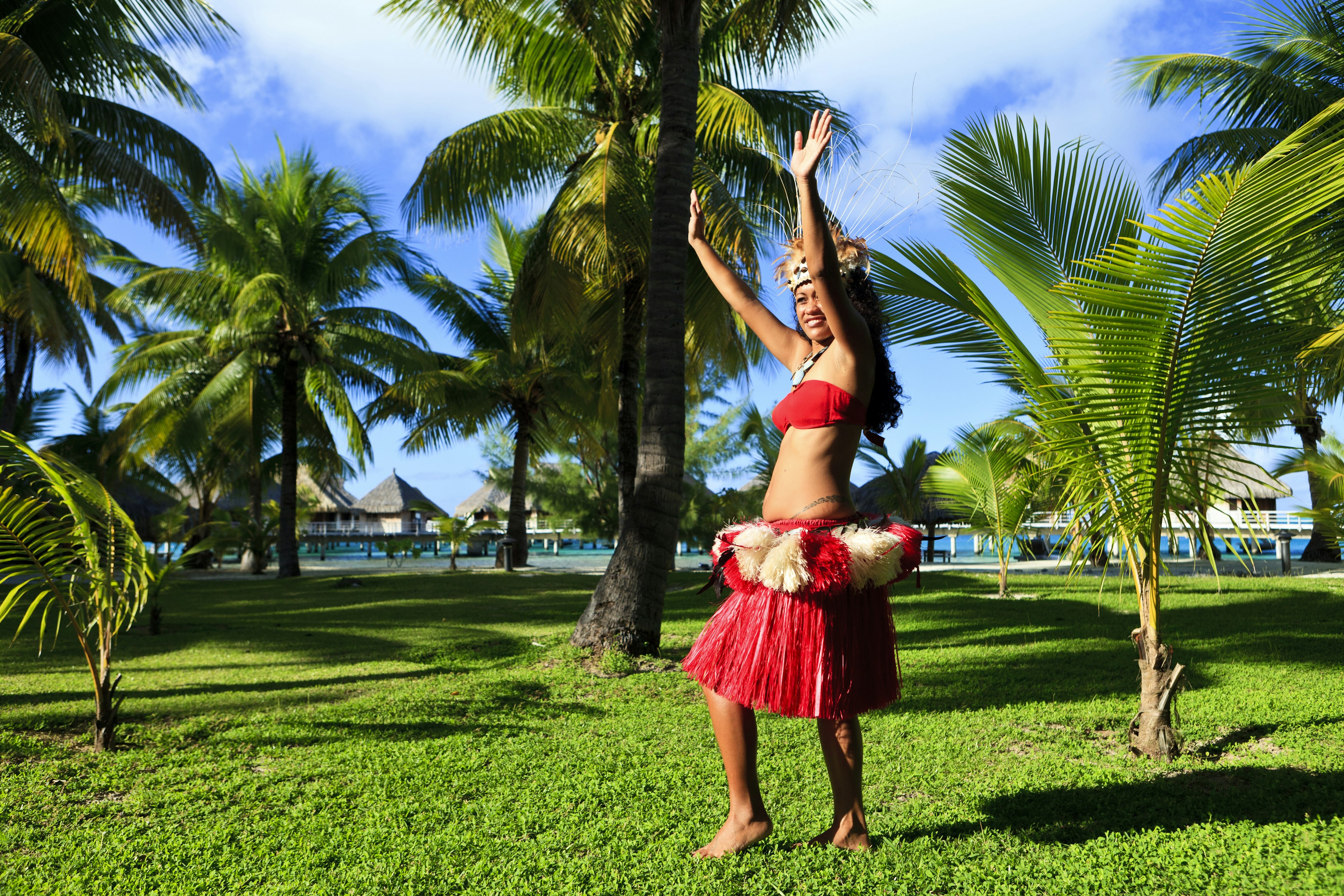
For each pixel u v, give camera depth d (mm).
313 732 4094
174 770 3418
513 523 21891
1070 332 3691
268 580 17641
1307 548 18391
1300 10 11602
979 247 4059
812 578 2068
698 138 11289
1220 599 9891
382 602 11695
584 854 2471
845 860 2309
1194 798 2869
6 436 3557
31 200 9867
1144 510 3498
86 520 3641
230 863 2428
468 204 11203
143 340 20250
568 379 18922
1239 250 2871
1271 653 6000
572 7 9352
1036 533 18094
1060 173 3955
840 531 2160
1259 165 2686
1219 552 20000
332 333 18219
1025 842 2473
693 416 22375
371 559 34594
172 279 17172
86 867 2404
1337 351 6023
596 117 11328
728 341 11867
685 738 3914
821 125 2061
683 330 6598
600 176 8891
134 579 4023
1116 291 3064
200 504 25453
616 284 11297
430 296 19969
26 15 9664
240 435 19656
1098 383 3471
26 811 2924
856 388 2189
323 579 17344
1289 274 3016
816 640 2131
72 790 3203
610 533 23016
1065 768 3285
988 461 10703
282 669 6160
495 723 4281
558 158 11758
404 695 5016
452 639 7598
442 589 13984
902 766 3355
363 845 2551
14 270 17344
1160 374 3217
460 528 21250
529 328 11945
